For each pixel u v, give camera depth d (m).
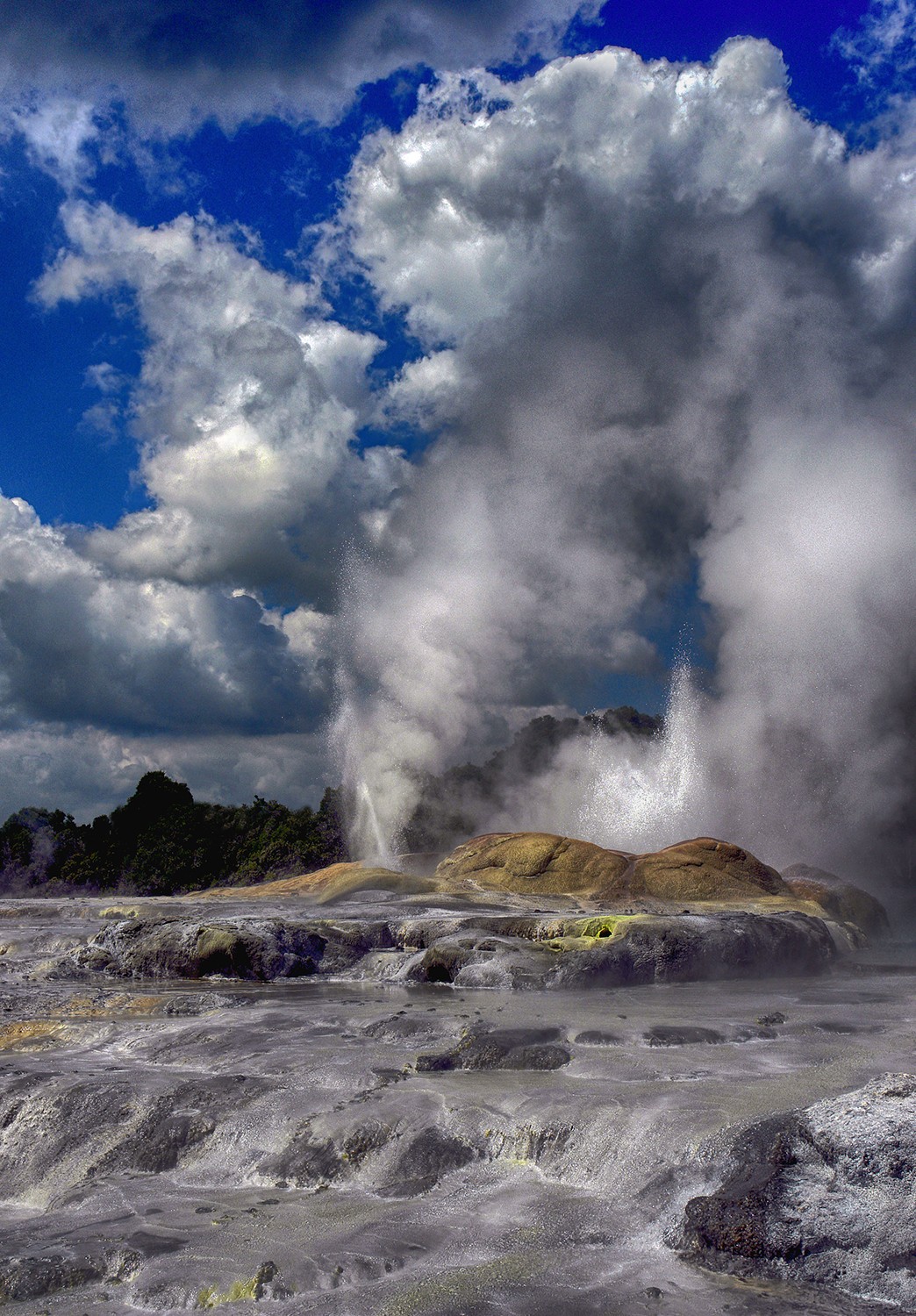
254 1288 6.73
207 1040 12.40
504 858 26.19
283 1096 9.79
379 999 15.47
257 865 43.81
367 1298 6.57
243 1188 8.66
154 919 20.38
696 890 23.83
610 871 24.91
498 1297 6.45
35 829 51.84
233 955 18.42
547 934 18.80
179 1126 9.48
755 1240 6.81
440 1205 7.89
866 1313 6.15
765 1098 8.86
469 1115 9.02
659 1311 6.24
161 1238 7.52
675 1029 11.91
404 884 26.05
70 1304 6.82
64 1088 10.48
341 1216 7.79
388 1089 9.88
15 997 16.20
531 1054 10.72
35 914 27.62
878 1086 7.84
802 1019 12.98
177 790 50.06
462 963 17.36
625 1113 8.52
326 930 19.84
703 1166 7.66
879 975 18.83
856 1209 6.84
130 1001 15.30
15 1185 9.52
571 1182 8.16
